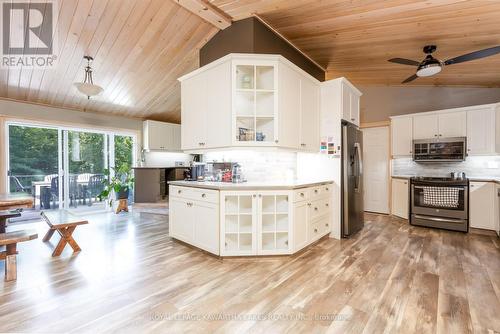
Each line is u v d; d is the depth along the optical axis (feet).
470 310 5.80
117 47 11.50
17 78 12.66
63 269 8.07
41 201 15.53
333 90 11.64
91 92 11.53
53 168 16.03
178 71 14.16
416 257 9.12
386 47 11.52
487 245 10.46
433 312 5.72
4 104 13.74
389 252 9.64
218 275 7.64
